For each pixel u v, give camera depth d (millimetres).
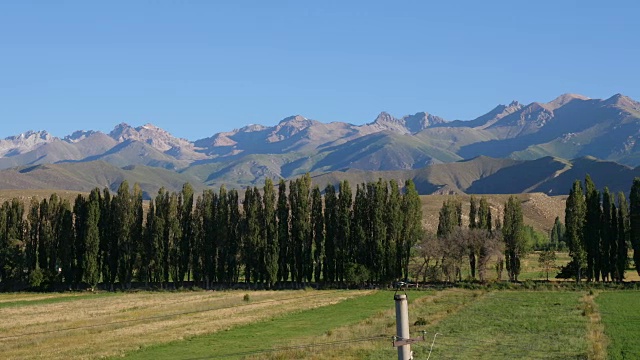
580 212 132000
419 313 82875
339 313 88750
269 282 139625
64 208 146875
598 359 51906
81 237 144875
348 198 142000
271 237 139375
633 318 77125
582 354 54125
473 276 135000
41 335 70750
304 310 93125
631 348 57281
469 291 116812
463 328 68938
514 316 79125
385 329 68938
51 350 61562
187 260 143875
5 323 82250
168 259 142875
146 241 144250
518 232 135000
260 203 142875
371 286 136125
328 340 63094
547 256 148000
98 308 99562
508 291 116438
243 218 144125
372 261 139625
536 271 158500
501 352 55438
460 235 132750
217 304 102938
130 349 61344
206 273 143500
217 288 140625
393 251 137250
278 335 68812
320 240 142375
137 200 147250
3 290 143750
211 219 144000
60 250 144250
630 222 131125
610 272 129500
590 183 130500
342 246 140250
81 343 65125
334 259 140000
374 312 89250
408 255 138625
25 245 150500
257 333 70688
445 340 61500
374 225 138625
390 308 93875
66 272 143750
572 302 95688
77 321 82688
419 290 122000
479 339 62000
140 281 147750
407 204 139375
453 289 121000
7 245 148375
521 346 58156
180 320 82438
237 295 120250
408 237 138750
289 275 147875
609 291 114688
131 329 74375
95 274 141250
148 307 99438
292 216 141625
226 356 57031
